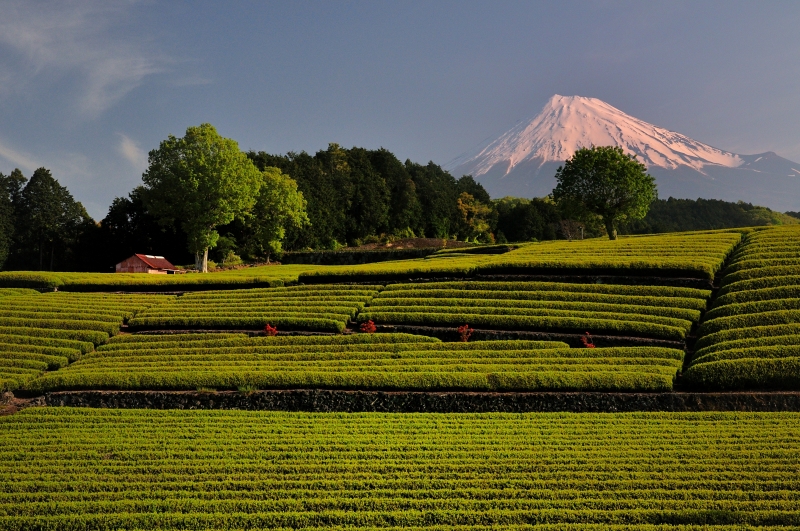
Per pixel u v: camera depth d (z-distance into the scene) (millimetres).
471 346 32969
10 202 84125
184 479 21375
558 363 30109
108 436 24953
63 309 41031
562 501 18719
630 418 25359
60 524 18609
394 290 42219
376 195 109688
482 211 126938
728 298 35094
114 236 82625
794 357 27281
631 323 33188
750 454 21141
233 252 83312
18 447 23938
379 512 18594
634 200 70625
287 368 30953
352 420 26391
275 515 18531
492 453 22375
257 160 97750
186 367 31797
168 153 67750
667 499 18594
